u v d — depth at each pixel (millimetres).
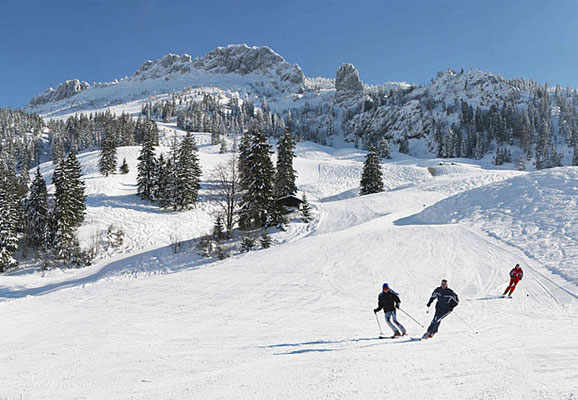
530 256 17625
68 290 16984
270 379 6098
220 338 9078
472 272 16734
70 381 6305
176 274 18891
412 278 16391
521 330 9344
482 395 5172
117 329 10180
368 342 8438
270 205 42125
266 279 17062
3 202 41656
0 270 40062
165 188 60500
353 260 19938
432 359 6969
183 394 5570
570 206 22188
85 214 53531
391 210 46750
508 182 31203
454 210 31031
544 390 5285
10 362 7590
